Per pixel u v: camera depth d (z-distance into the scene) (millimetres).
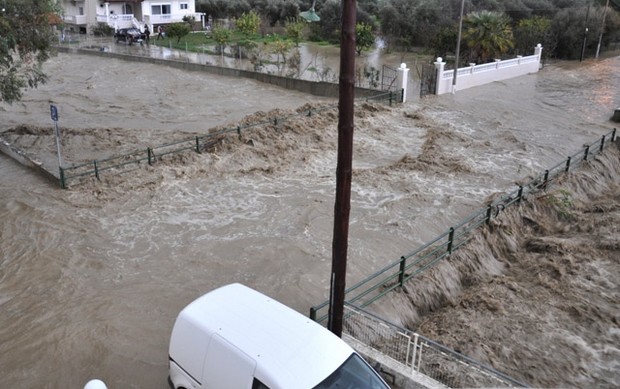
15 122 27969
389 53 51062
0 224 14898
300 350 6961
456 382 8797
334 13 57281
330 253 13453
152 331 10312
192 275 12406
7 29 19266
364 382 6906
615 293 12656
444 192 17438
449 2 53562
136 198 16781
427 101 30406
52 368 9305
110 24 61125
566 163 19266
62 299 11398
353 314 9867
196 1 70625
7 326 10492
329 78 38250
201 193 17234
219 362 7055
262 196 17000
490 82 37062
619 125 26594
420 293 12055
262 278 12234
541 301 12328
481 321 11562
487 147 22219
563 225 16312
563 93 33906
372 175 18734
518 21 52625
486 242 14469
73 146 23062
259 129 22562
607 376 10117
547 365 10305
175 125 26672
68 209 15914
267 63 43938
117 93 34938
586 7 50812
